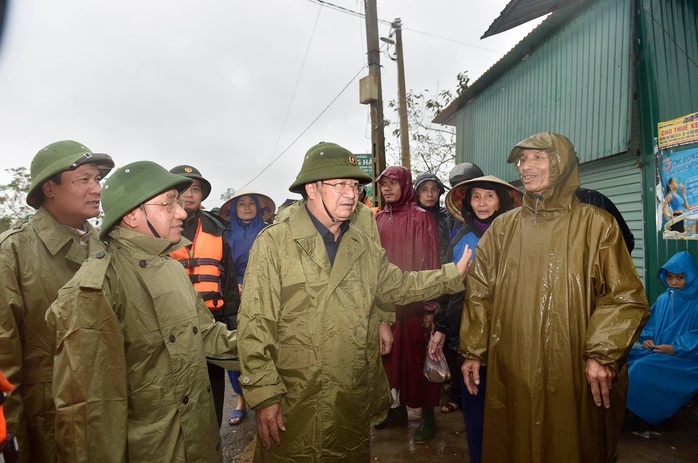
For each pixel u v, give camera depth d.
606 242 1.73
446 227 4.03
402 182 3.12
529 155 1.83
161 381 1.39
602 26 4.92
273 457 1.55
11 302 1.56
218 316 2.93
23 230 1.71
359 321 1.58
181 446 1.39
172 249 1.57
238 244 4.05
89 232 1.97
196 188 2.85
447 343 3.13
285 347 1.53
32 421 1.64
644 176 4.37
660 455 2.65
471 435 2.21
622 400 1.82
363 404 1.59
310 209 1.67
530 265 1.83
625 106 4.55
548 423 1.72
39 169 1.74
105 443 1.17
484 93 8.00
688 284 3.16
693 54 3.86
